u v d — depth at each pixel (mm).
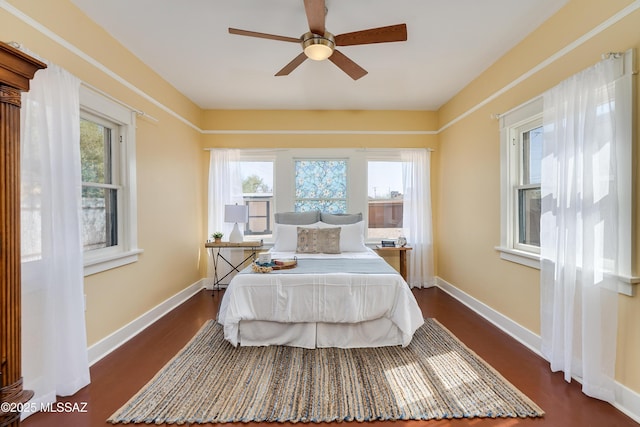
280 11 2131
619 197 1675
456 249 3803
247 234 4395
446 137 4070
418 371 2062
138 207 2807
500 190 2859
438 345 2451
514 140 2744
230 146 4324
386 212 4457
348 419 1611
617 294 1669
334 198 4457
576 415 1622
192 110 3990
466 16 2189
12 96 1013
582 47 1938
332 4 2043
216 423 1590
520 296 2568
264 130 4328
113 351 2367
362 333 2453
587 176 1765
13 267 1022
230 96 3795
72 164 1840
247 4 2055
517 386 1884
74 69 2055
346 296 2395
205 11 2127
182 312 3283
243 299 2412
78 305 1856
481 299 3211
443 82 3395
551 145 2102
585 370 1769
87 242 2307
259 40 2512
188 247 3865
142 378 1986
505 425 1566
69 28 2012
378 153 4375
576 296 1866
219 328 2816
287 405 1716
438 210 4383
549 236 2125
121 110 2543
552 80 2191
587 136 1769
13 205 1024
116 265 2469
